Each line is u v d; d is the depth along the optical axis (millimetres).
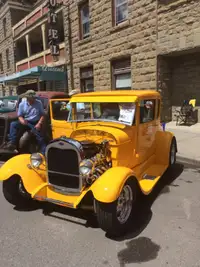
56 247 3043
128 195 3418
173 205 4055
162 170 4777
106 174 3213
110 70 12992
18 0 25500
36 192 3602
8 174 3797
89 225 3533
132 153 4066
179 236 3203
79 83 15484
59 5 15945
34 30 21297
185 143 7574
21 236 3291
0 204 4254
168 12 9734
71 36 15531
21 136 6414
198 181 5066
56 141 3523
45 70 15453
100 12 12961
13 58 25391
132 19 11242
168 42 9922
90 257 2848
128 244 3072
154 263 2723
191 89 10336
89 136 3941
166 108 11000
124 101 4016
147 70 10914
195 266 2660
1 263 2783
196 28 8961
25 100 6203
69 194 3557
